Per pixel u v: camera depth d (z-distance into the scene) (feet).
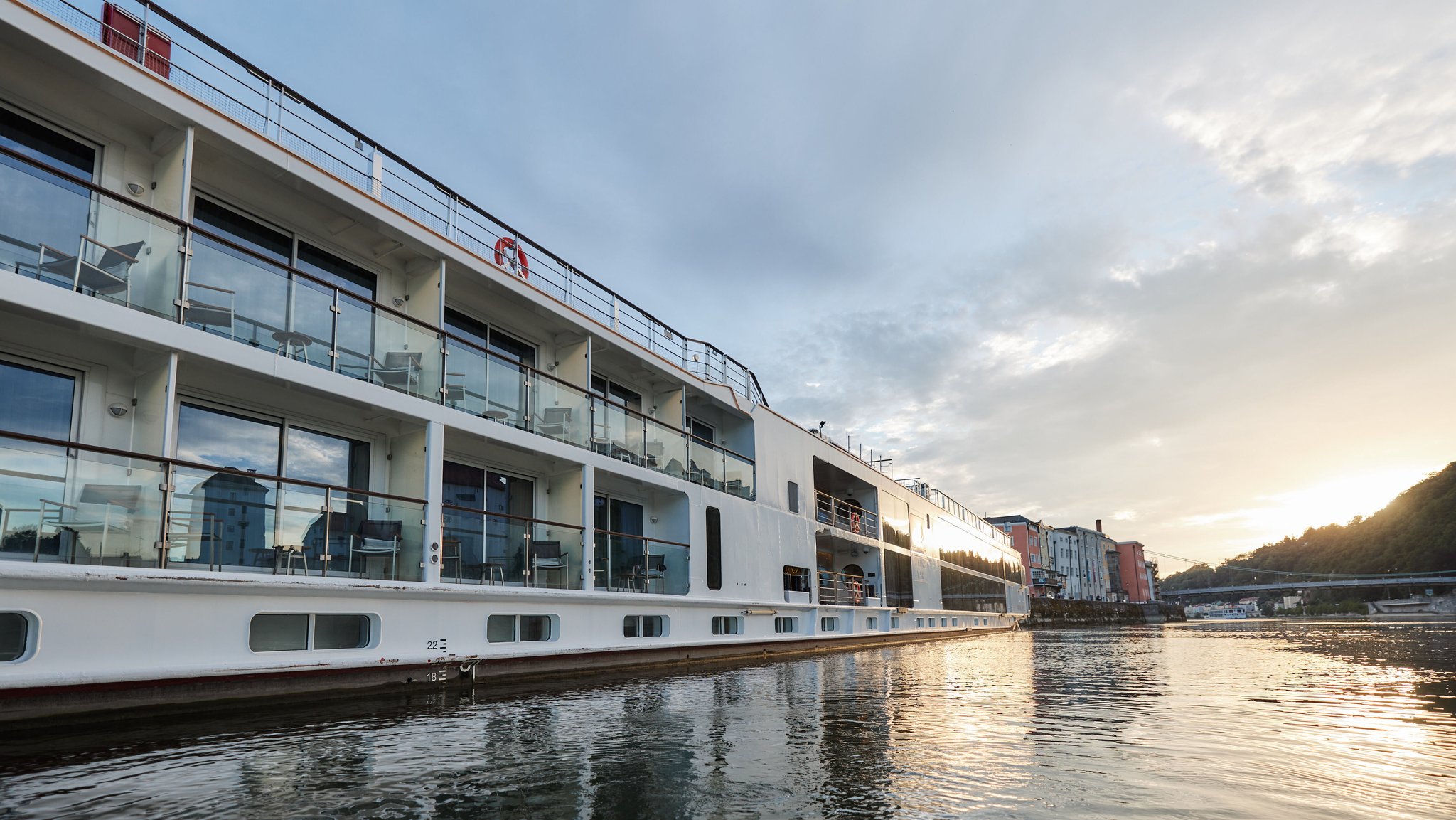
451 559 36.45
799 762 21.26
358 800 16.34
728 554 60.85
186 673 25.67
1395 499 525.75
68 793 16.12
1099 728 27.86
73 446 23.40
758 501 66.90
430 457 36.29
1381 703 36.14
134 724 23.79
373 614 32.40
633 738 24.39
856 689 39.86
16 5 24.71
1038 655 75.00
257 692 27.91
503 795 17.15
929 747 23.56
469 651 36.50
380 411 35.40
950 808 16.69
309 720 25.63
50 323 25.27
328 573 30.55
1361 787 18.98
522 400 42.91
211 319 28.68
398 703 30.19
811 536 75.72
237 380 31.68
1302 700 37.40
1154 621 362.12
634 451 52.24
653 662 49.78
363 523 32.19
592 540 45.70
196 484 26.45
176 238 27.81
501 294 44.57
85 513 23.56
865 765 20.98
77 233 25.08
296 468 34.71
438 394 37.55
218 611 26.89
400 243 38.93
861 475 89.76
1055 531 372.38
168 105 28.73
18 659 22.22
